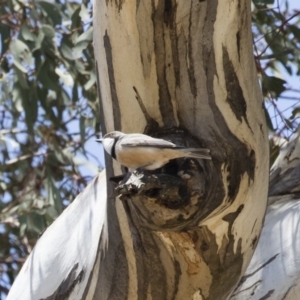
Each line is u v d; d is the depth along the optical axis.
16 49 12.02
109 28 6.38
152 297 6.98
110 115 6.60
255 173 6.45
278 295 8.05
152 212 5.94
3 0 12.50
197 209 5.96
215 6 6.32
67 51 12.23
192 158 5.97
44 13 12.34
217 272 6.77
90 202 8.46
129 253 6.74
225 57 6.40
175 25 6.34
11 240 14.51
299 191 9.13
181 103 6.43
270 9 11.03
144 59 6.39
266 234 8.64
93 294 7.52
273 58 11.47
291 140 9.59
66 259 8.23
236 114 6.41
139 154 5.90
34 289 8.41
